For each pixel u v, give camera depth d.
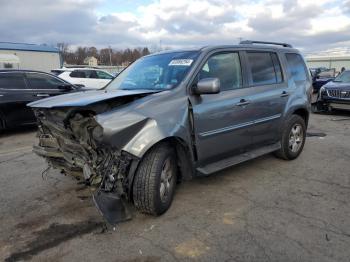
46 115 3.92
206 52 4.45
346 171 5.37
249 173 5.26
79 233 3.48
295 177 5.09
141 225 3.62
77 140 3.61
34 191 4.60
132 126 3.39
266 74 5.32
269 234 3.41
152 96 3.79
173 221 3.70
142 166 3.58
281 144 5.69
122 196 3.72
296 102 5.72
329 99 11.61
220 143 4.41
